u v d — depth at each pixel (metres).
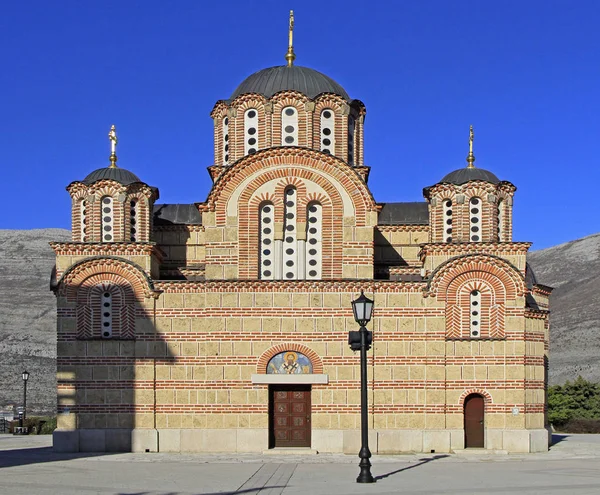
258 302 43.22
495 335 43.19
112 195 44.53
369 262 44.28
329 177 44.78
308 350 42.97
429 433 42.53
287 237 44.81
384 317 43.12
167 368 43.00
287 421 43.53
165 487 29.20
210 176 49.69
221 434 42.62
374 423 42.69
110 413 42.72
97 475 32.84
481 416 43.22
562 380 99.00
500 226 45.38
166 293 43.31
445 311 43.19
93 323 43.06
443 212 45.28
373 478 31.12
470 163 46.66
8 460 38.97
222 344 43.03
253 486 29.56
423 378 42.84
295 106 47.50
